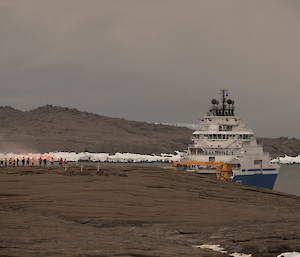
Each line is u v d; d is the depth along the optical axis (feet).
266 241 146.92
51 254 114.32
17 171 236.84
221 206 201.77
